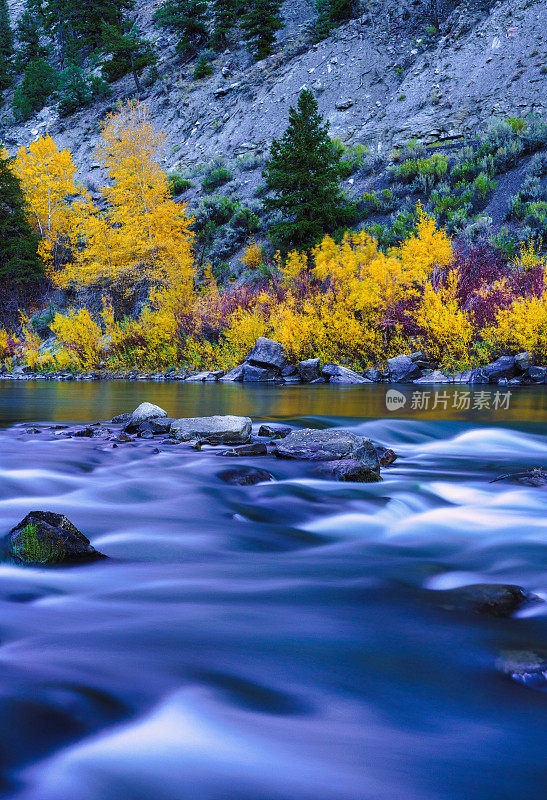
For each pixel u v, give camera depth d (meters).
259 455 5.51
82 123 65.12
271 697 1.64
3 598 2.39
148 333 23.34
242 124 48.81
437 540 3.37
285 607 2.34
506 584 2.58
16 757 1.33
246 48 60.62
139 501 4.03
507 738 1.47
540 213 22.05
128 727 1.47
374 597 2.46
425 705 1.62
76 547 2.91
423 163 29.45
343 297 17.98
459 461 5.88
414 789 1.26
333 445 5.27
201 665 1.82
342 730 1.49
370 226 28.20
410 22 46.59
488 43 38.91
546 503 4.17
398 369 15.82
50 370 26.34
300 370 17.00
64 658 1.85
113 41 68.75
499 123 29.78
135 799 1.21
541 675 1.79
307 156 26.48
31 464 5.02
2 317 35.59
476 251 19.36
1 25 92.62
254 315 20.25
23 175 39.41
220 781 1.28
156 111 59.06
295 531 3.52
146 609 2.30
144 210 30.20
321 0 57.66
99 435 6.80
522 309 14.52
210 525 3.55
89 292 34.19
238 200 36.62
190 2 65.56
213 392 13.57
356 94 43.56
